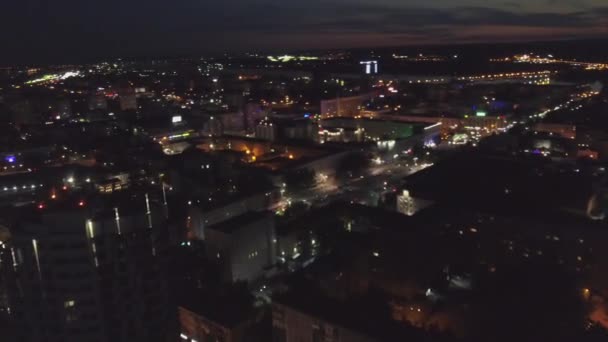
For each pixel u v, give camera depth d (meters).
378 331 85.81
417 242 136.38
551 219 138.38
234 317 107.50
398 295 112.62
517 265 126.50
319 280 113.50
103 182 187.00
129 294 87.12
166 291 91.94
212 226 139.75
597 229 128.38
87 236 83.19
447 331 94.81
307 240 153.25
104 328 86.00
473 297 111.06
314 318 90.56
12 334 90.31
